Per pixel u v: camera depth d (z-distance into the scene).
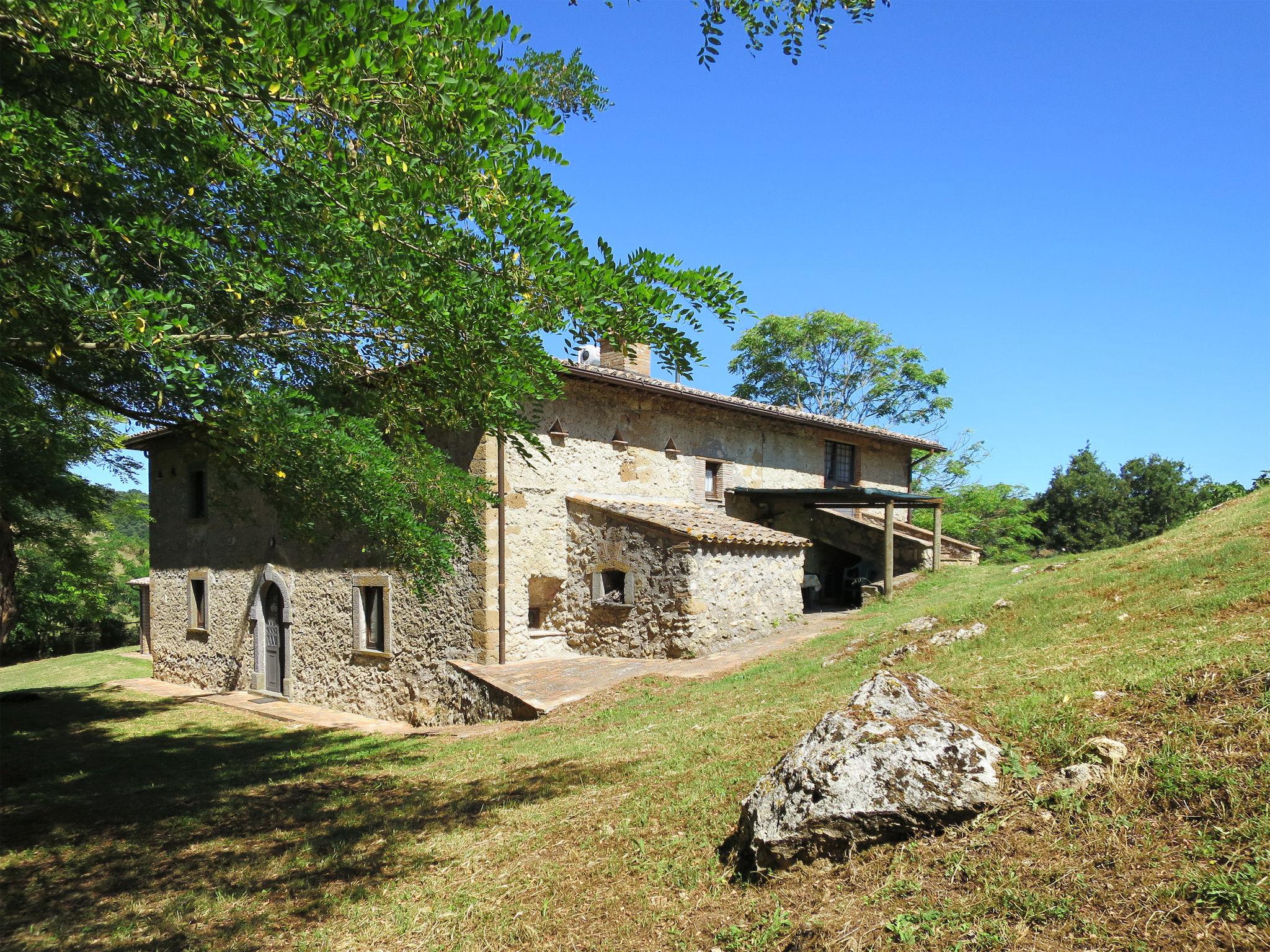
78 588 23.59
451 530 7.62
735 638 12.80
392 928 4.59
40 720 13.96
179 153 4.70
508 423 6.20
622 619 12.73
